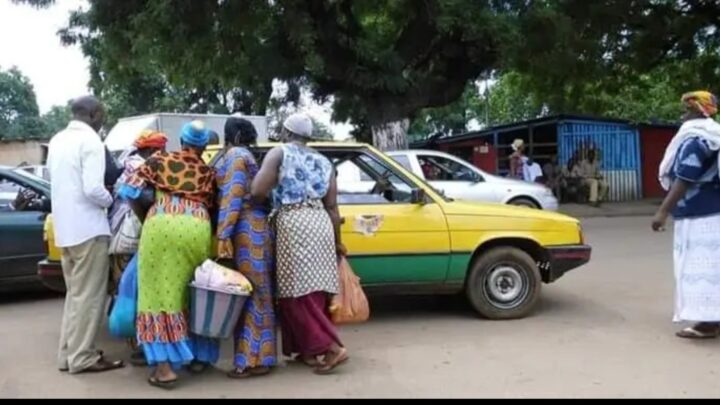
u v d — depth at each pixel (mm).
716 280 5832
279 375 5191
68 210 5172
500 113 41906
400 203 6648
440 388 4844
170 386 4922
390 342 6074
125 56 16922
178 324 4891
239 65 16641
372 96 17094
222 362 5535
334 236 5238
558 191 22250
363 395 4727
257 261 5027
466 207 6809
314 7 15805
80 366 5316
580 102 24125
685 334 6043
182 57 16469
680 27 20844
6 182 8359
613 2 18672
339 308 5273
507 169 24203
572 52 17734
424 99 17547
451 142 25047
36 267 8242
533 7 15953
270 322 5121
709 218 5836
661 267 9695
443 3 15062
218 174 5047
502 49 15484
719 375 5043
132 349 5828
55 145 5258
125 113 34156
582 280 8828
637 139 23688
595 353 5625
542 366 5305
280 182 5070
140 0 15570
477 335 6254
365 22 18641
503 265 6828
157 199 4898
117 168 5785
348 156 6707
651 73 24469
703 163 5801
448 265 6668
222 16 15102
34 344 6238
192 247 4855
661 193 23781
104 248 5328
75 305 5309
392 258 6527
